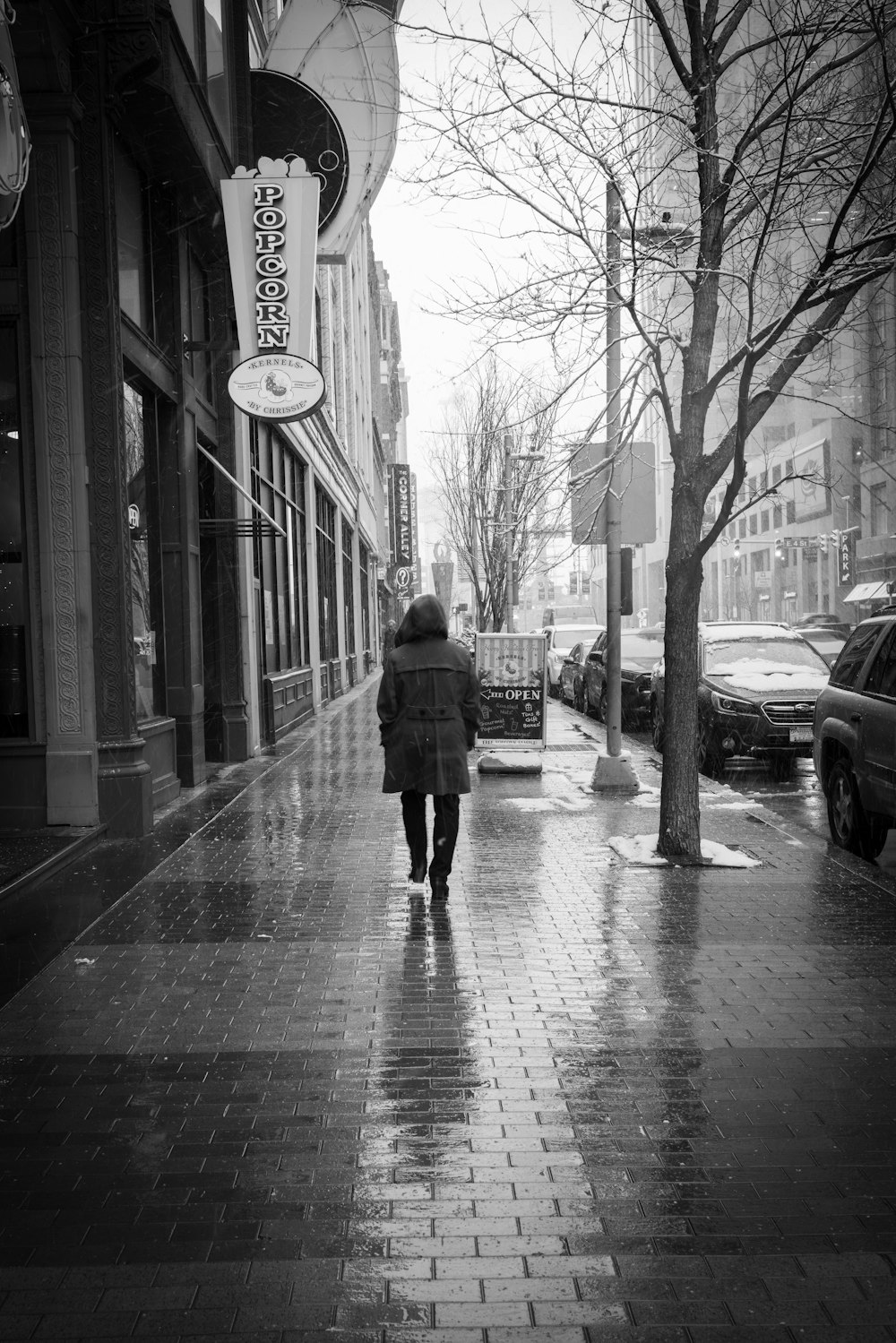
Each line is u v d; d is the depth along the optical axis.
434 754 7.44
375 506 60.81
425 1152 4.05
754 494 9.22
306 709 23.22
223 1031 5.25
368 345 51.97
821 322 8.33
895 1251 3.39
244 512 15.91
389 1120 4.31
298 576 23.36
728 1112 4.36
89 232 9.54
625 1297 3.17
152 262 12.20
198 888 8.01
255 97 14.81
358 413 42.94
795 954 6.36
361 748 17.34
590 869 8.60
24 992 5.82
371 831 10.19
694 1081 4.66
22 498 9.52
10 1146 4.13
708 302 8.67
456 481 34.38
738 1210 3.63
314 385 12.81
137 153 11.27
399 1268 3.32
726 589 76.44
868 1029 5.22
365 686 38.53
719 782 14.12
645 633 22.75
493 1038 5.14
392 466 77.38
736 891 7.88
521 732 14.54
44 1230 3.55
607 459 8.98
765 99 7.72
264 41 18.02
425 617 7.57
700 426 8.69
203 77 12.84
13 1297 3.19
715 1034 5.18
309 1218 3.60
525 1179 3.84
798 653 15.67
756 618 69.69
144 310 11.77
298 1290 3.21
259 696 16.98
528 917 7.20
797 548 58.94
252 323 12.79
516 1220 3.58
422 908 7.44
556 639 32.41
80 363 9.48
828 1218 3.58
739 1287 3.21
